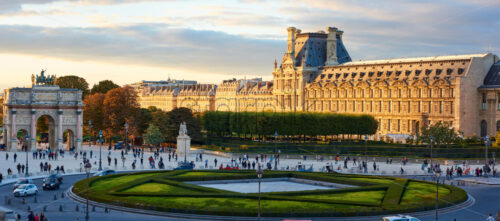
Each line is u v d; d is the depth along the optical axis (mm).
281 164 195500
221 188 131375
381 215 100688
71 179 149500
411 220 90688
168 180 131125
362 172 171125
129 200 108625
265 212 98312
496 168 189250
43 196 121812
